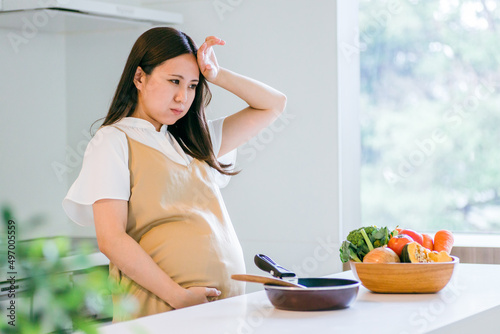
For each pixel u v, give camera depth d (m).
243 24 2.61
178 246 1.49
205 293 1.46
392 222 2.59
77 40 2.90
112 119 1.57
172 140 1.61
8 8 2.20
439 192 2.53
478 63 2.46
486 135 2.46
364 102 2.61
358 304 1.19
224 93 2.65
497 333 1.19
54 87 2.89
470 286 1.40
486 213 2.47
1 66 2.66
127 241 1.44
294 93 2.53
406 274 1.28
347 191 2.57
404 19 2.56
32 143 2.80
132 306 0.39
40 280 0.35
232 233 1.61
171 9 2.75
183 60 1.55
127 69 1.57
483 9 2.45
